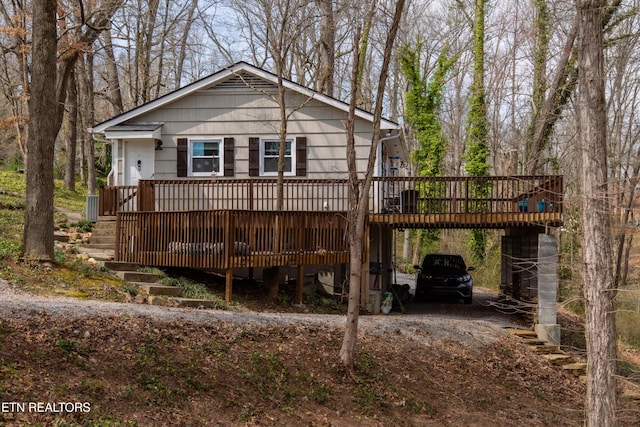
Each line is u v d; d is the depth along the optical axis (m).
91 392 7.62
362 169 19.16
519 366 14.00
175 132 19.81
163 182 17.72
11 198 23.06
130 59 35.69
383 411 10.20
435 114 32.72
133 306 11.43
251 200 18.00
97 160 47.44
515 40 32.25
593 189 9.90
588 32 9.80
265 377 9.86
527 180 16.16
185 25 31.14
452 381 12.26
